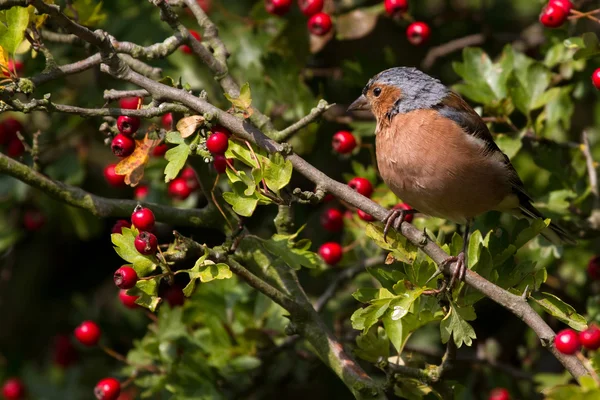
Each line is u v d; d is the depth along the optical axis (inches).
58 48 461.7
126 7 484.7
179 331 388.5
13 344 526.3
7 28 302.5
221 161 307.1
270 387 450.3
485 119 390.6
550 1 366.9
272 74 433.7
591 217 392.2
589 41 347.6
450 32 524.4
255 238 319.0
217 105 446.9
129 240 284.2
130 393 462.0
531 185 445.7
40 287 536.7
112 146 314.0
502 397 391.2
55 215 487.8
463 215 355.9
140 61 386.0
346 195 304.3
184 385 377.1
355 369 318.7
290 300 323.6
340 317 430.6
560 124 454.0
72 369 483.8
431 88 355.3
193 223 351.6
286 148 301.4
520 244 301.9
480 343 458.9
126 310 478.3
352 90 502.6
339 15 451.8
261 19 465.4
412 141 345.4
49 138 463.2
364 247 403.9
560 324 442.9
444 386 307.4
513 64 397.7
